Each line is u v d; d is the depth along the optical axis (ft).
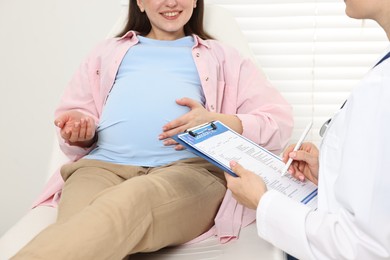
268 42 6.85
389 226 2.73
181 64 5.37
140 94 5.11
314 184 4.00
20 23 7.36
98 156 5.03
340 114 3.25
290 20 6.77
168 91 5.13
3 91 7.49
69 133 4.78
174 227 4.04
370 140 2.80
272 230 3.29
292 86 6.93
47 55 7.40
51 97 7.48
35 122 7.54
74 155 5.37
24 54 7.41
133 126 4.97
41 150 7.57
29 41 7.39
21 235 4.25
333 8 6.67
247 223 4.51
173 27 5.56
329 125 3.40
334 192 3.04
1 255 3.99
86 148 5.28
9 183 7.65
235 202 4.57
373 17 3.12
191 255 4.10
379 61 3.00
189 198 4.18
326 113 6.95
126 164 4.87
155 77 5.22
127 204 3.56
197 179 4.45
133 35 5.70
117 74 5.45
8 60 7.42
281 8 6.74
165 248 4.29
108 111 5.16
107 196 3.60
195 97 5.21
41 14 7.34
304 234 3.11
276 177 3.85
